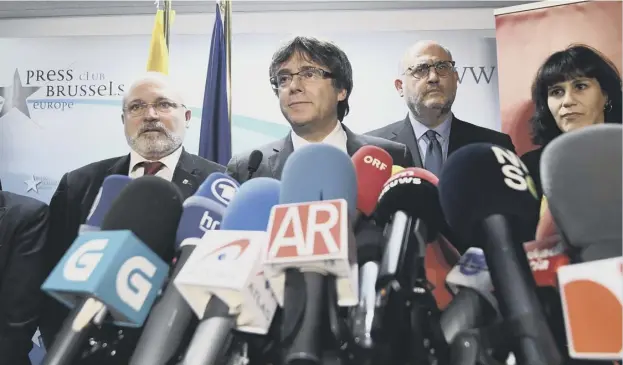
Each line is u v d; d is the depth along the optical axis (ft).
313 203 3.00
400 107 6.97
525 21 5.59
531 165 5.22
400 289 3.22
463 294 3.53
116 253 3.17
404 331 3.13
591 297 3.08
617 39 5.27
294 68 6.35
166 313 3.25
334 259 2.75
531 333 2.89
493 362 3.09
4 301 5.21
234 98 7.20
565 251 3.45
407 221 3.50
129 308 3.14
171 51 7.38
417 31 7.20
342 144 6.29
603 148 3.28
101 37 7.52
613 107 5.20
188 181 6.25
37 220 5.68
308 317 2.77
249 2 7.26
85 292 3.02
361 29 7.26
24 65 7.50
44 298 5.42
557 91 5.36
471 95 6.98
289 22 7.33
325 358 2.78
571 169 3.27
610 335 3.01
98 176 6.35
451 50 7.13
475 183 3.27
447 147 6.59
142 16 7.58
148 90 6.48
